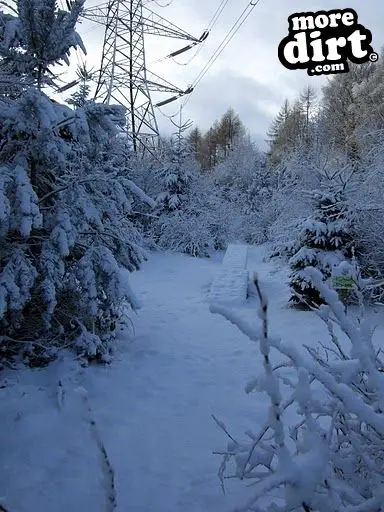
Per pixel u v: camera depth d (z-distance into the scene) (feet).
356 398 5.19
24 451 10.75
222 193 86.43
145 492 9.39
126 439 11.50
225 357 18.28
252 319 24.43
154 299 29.30
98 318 17.46
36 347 16.21
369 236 25.27
